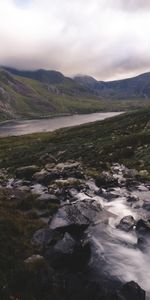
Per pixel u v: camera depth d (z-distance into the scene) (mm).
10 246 15930
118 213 24594
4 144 120625
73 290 13500
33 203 24359
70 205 22922
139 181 36438
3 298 12008
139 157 52281
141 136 64438
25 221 20188
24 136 142125
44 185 34031
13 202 24250
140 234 20625
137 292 13375
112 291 13508
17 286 13039
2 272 13523
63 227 19578
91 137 92375
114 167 46562
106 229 20922
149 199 28797
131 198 28109
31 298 12547
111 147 62719
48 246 17219
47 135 135375
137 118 107188
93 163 53750
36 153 79750
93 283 13711
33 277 13539
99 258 16797
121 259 17078
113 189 31609
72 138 100375
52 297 12984
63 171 37844
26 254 15766
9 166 67625
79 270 15688
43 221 21344
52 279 13781
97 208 23750
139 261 17109
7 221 18625
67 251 15992
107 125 114062
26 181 35594
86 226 20531
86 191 30188
